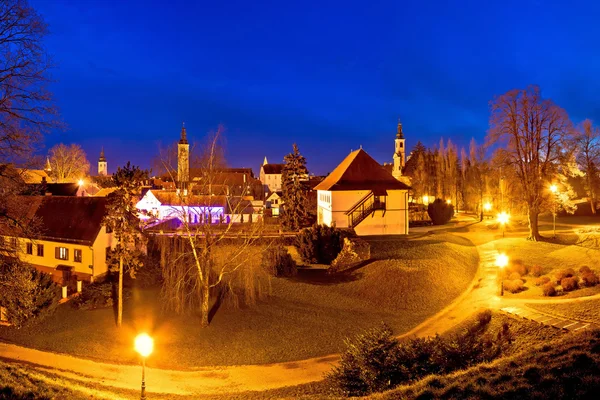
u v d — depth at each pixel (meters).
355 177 48.31
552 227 50.53
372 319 26.73
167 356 22.48
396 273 32.78
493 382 12.22
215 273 30.92
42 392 14.45
